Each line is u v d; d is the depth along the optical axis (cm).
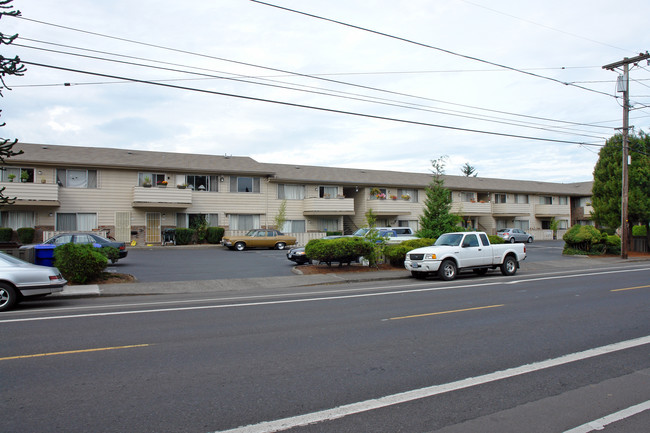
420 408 464
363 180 3859
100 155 3083
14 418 435
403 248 2006
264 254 2705
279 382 540
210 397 491
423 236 2433
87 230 2880
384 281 1717
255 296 1312
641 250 3130
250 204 3428
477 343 725
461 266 1719
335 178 3781
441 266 1675
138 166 3008
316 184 3694
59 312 1028
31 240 2689
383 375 567
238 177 3400
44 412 450
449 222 2512
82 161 2872
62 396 493
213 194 3306
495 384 537
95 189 2934
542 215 4900
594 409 465
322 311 1025
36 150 2927
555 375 570
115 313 1010
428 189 2652
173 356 650
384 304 1122
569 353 668
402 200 3903
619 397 498
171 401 480
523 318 927
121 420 432
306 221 3638
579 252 2873
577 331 809
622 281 1609
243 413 449
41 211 2784
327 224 3725
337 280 1673
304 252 2119
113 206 2983
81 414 445
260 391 510
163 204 3025
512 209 4581
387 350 683
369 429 415
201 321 912
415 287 1488
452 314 973
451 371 584
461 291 1363
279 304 1138
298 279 1681
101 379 549
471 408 465
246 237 3014
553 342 732
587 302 1135
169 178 3166
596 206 3225
